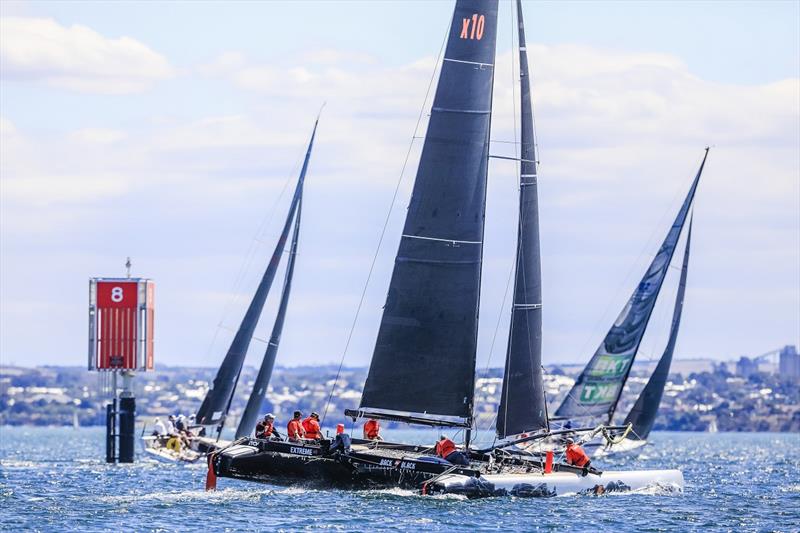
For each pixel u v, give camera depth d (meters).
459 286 133.00
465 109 133.25
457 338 132.88
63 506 128.75
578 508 128.50
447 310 132.88
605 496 140.38
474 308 133.12
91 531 111.81
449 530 112.69
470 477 128.00
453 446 130.12
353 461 126.38
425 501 126.81
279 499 130.00
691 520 124.38
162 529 112.50
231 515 119.88
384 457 126.56
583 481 139.00
